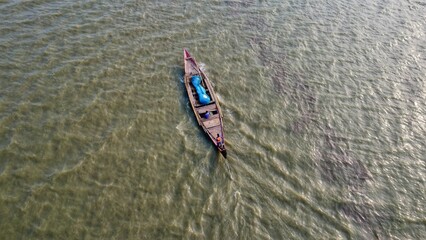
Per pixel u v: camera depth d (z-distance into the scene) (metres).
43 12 41.88
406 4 52.31
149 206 25.39
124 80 34.91
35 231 23.33
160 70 36.56
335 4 50.84
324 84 37.25
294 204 26.59
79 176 26.59
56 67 35.16
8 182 25.61
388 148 31.39
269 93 35.62
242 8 47.84
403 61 41.12
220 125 31.39
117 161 27.95
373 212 26.67
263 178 28.06
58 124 30.02
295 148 30.62
